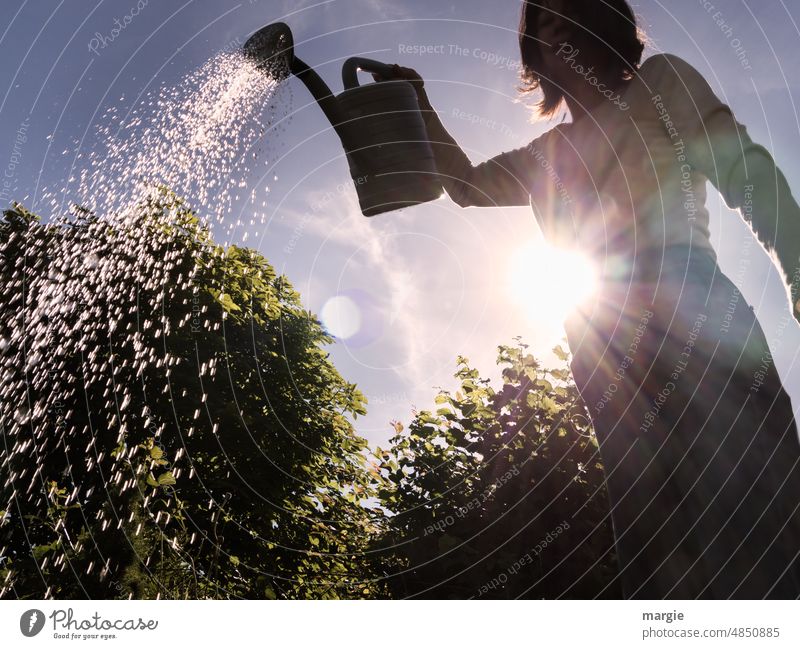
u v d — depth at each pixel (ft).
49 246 21.45
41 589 10.98
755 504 2.72
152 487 14.10
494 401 14.02
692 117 3.49
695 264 3.32
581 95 4.27
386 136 5.43
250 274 33.27
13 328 21.31
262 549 23.26
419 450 14.26
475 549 12.39
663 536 2.98
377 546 13.79
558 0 4.30
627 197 3.70
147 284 24.13
